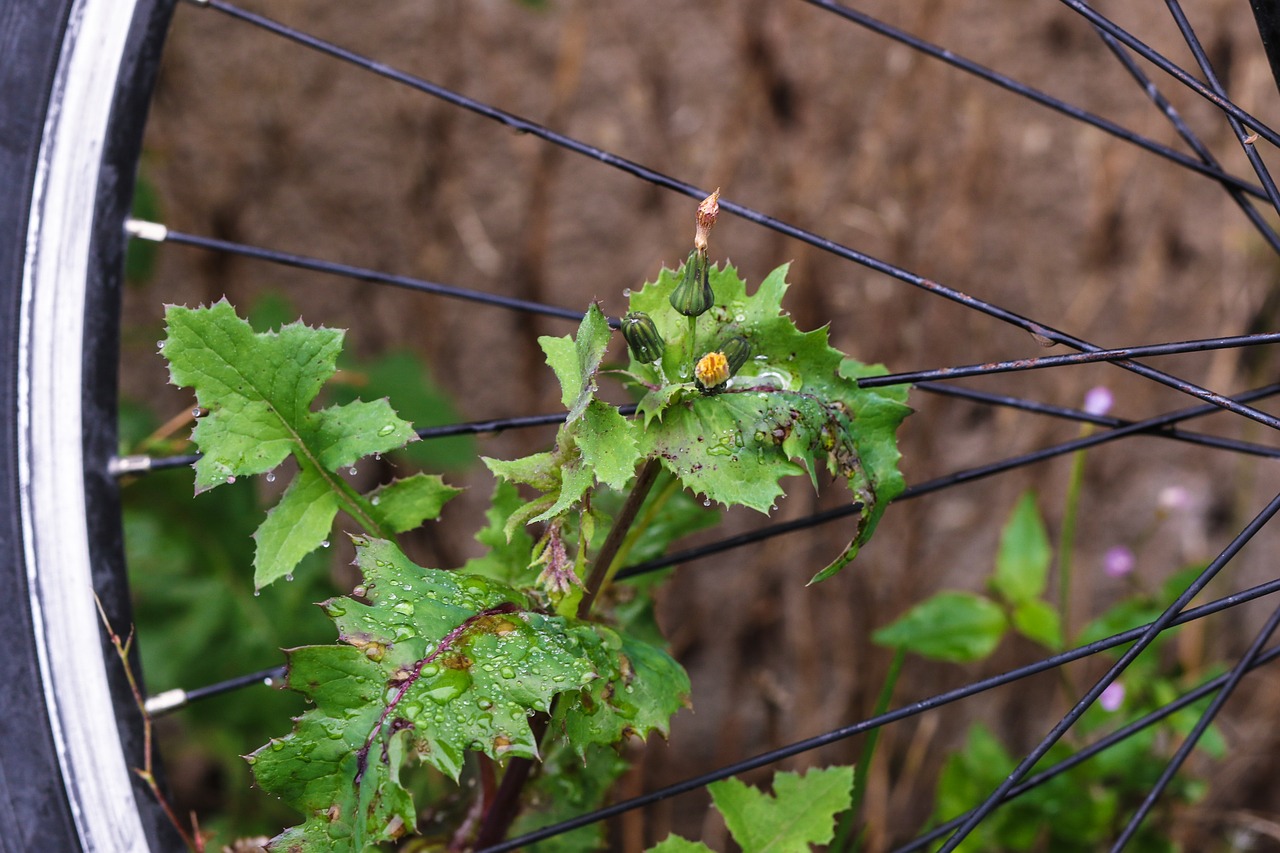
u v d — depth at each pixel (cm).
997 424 233
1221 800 222
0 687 92
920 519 227
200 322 86
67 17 99
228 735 193
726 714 234
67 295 98
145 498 182
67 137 99
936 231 227
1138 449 236
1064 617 160
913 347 229
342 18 220
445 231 227
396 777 75
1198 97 223
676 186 101
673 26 223
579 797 114
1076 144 228
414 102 223
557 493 83
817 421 83
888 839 223
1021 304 232
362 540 84
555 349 82
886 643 157
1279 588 89
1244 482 235
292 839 76
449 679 79
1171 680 166
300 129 223
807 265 224
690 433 83
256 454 87
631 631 108
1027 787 103
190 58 218
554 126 221
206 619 181
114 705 96
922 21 221
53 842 92
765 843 101
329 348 89
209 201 222
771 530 107
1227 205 226
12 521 94
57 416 96
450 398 213
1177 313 231
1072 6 94
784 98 223
